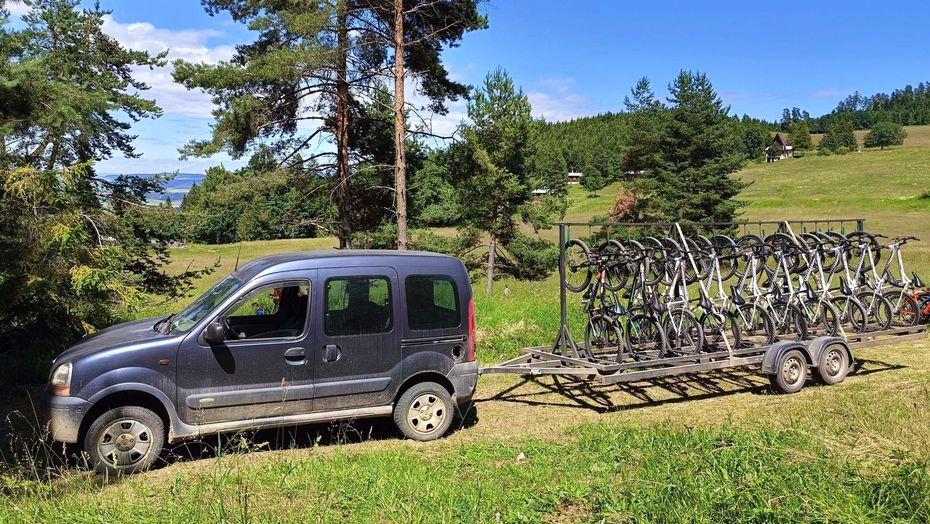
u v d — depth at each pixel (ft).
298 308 20.08
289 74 51.24
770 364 25.93
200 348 18.34
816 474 14.19
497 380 29.86
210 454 19.43
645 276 26.63
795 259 29.58
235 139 55.21
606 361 25.91
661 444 17.84
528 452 18.65
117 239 41.01
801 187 278.67
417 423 20.83
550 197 92.58
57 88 30.83
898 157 381.40
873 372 29.14
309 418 19.42
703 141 128.57
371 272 20.43
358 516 13.50
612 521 12.90
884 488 13.03
